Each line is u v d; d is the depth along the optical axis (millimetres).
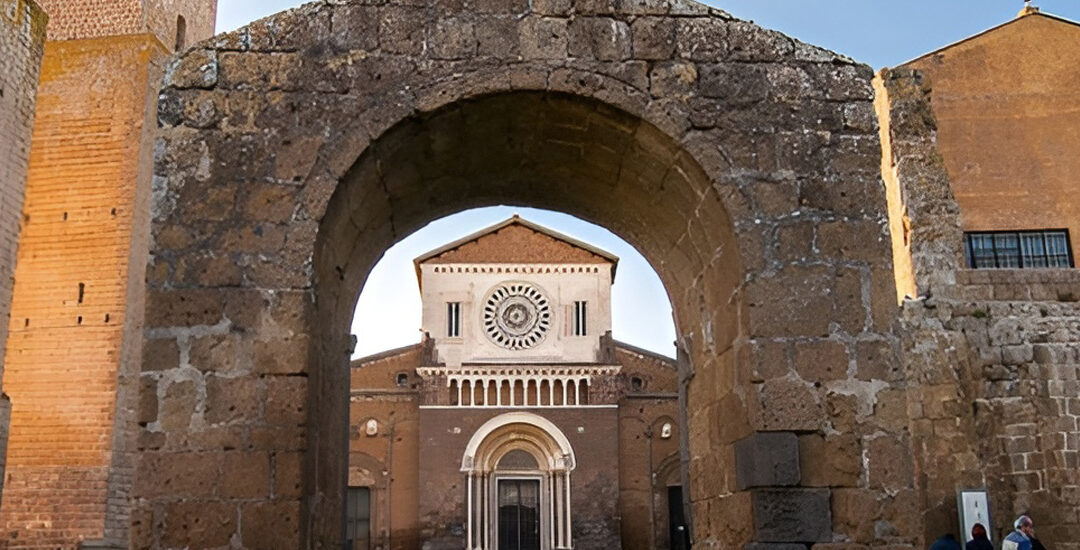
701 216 10781
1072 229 22391
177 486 9102
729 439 10359
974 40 23766
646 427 53125
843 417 9562
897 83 22375
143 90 28438
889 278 9953
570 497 51156
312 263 9703
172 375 9367
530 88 10203
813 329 9766
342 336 11453
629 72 10352
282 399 9328
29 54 21078
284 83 10141
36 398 26219
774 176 10164
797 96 10414
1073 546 19219
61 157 28156
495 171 11828
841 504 9344
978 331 20531
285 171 9898
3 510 25312
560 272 55938
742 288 9945
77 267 27203
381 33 10320
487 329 54719
